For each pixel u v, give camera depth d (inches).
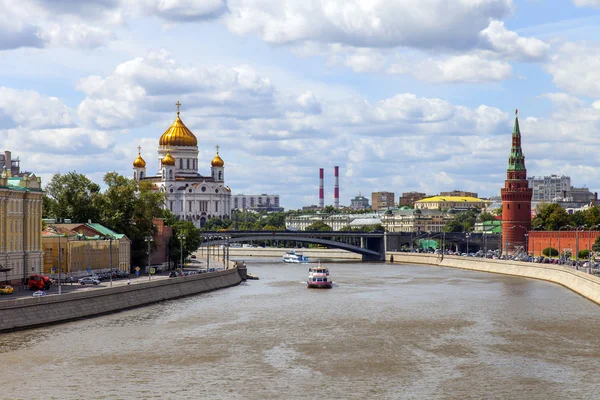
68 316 5851.4
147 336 5339.6
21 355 4697.3
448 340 5305.1
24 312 5487.2
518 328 5782.5
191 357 4741.6
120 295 6579.7
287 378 4274.1
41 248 7273.6
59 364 4517.7
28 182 7165.4
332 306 6998.0
